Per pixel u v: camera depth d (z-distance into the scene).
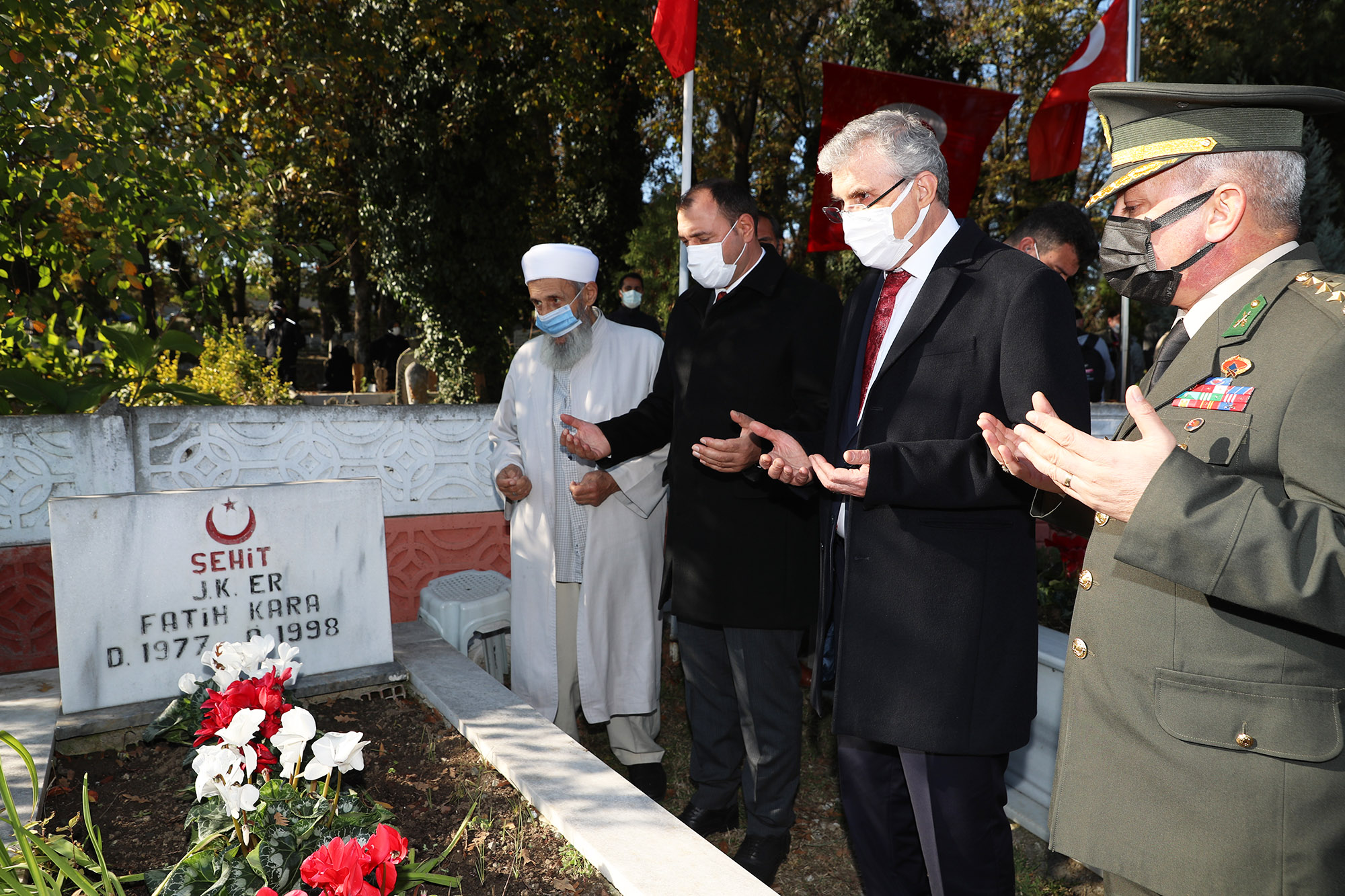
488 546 4.55
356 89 12.98
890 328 2.32
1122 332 8.51
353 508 3.49
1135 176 1.46
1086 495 1.29
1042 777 3.12
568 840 2.32
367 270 22.23
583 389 3.59
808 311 2.92
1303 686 1.24
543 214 18.52
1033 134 8.44
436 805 2.55
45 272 4.90
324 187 15.37
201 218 4.71
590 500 3.31
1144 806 1.36
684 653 3.17
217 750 2.07
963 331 2.11
